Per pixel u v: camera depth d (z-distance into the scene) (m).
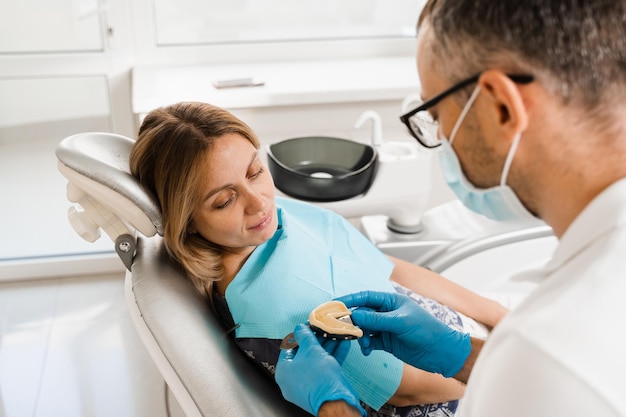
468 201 0.79
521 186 0.68
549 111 0.61
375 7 2.58
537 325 0.57
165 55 2.45
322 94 2.15
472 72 0.64
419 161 1.77
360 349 1.07
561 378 0.54
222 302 1.15
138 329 1.06
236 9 2.47
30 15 2.27
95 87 2.43
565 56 0.58
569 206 0.65
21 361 2.04
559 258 0.63
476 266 1.76
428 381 1.11
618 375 0.53
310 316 1.01
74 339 2.15
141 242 1.17
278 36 2.57
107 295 2.40
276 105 2.15
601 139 0.61
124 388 1.94
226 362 1.02
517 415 0.57
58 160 1.05
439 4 0.67
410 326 0.99
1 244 2.53
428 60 0.69
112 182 1.04
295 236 1.18
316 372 0.90
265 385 1.08
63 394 1.91
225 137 1.06
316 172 1.85
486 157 0.69
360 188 1.76
